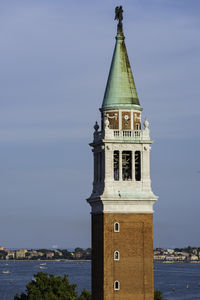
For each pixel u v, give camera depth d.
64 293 193.88
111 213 160.25
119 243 160.12
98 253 163.25
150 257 161.12
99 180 165.25
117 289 159.25
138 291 159.88
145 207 161.88
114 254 159.88
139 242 161.00
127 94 165.25
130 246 160.50
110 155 161.12
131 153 162.62
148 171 162.62
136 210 161.25
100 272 161.25
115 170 163.75
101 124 168.25
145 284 160.25
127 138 162.12
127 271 159.88
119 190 160.88
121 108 164.25
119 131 162.38
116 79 166.12
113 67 167.12
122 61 167.12
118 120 164.25
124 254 160.12
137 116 165.88
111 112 164.88
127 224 160.75
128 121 164.50
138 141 162.00
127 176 165.00
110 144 161.12
